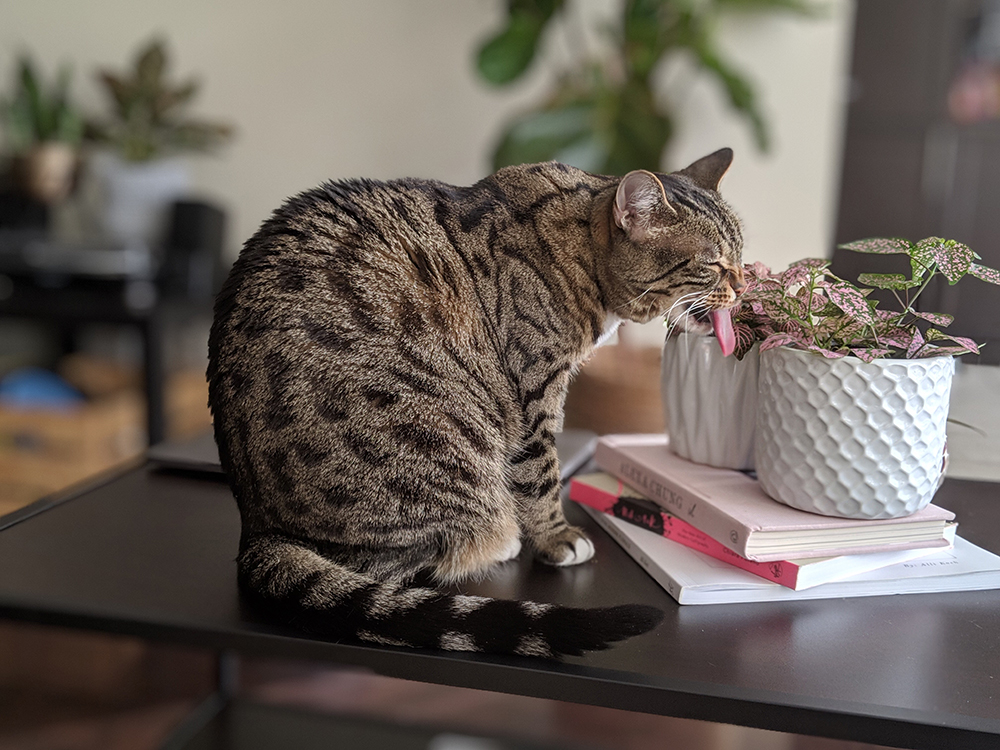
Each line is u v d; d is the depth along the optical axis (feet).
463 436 2.92
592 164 7.99
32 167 8.13
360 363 2.77
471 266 3.06
